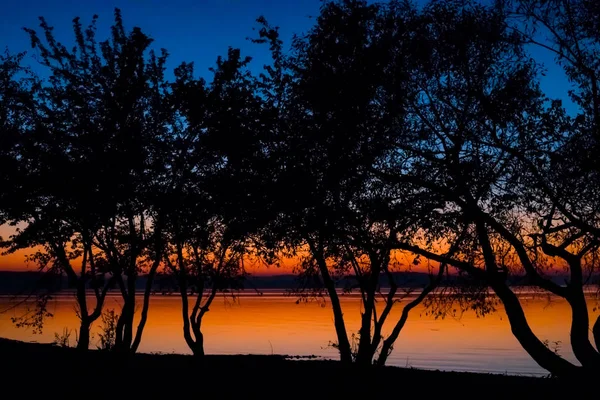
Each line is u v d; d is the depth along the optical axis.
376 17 12.41
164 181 16.14
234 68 16.44
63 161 15.64
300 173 11.68
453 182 11.98
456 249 13.80
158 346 39.84
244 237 13.20
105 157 15.44
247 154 12.25
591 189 11.82
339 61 12.08
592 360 12.49
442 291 15.76
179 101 14.24
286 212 12.09
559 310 73.56
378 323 19.36
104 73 17.05
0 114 17.56
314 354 34.88
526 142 12.12
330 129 11.57
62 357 22.34
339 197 12.05
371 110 11.93
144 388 16.97
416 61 12.18
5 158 16.06
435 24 12.56
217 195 12.71
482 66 12.60
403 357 34.00
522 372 27.89
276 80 13.29
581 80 12.41
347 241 12.48
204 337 46.38
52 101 17.55
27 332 46.84
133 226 17.27
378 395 16.30
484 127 12.35
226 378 19.03
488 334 48.09
